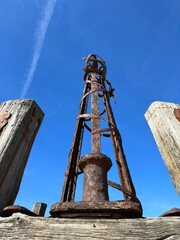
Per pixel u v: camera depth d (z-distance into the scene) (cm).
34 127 232
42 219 121
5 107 224
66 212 124
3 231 119
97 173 156
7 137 188
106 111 303
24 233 116
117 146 249
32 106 229
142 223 114
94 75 361
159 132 229
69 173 217
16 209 133
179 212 123
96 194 142
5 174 172
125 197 207
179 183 184
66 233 113
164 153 216
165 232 109
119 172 235
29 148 221
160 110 238
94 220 117
